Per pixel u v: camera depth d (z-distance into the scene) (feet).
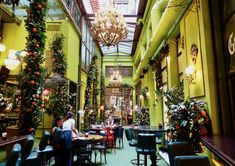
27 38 14.42
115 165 18.89
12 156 6.52
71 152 16.07
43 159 13.16
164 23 19.30
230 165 4.97
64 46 26.09
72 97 26.86
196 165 6.40
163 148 17.93
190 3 14.76
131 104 64.54
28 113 13.89
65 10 25.22
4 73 21.95
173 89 17.03
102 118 45.75
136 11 36.32
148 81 35.17
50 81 19.58
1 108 19.89
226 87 11.53
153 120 31.99
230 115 11.23
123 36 21.52
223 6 11.76
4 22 25.45
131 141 18.08
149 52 29.55
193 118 11.02
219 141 8.27
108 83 64.13
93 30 21.56
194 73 14.03
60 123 18.71
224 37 11.71
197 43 13.60
